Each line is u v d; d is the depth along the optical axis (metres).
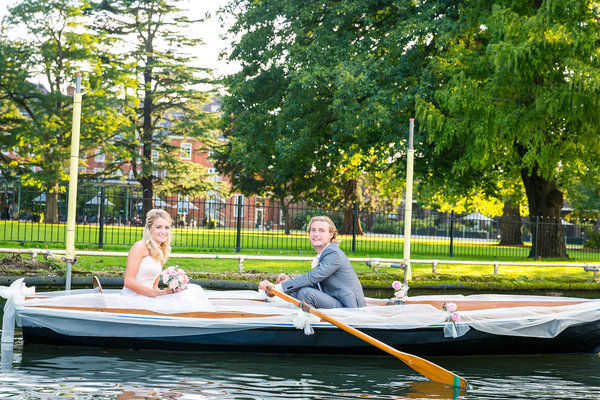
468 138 17.39
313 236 6.68
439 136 17.53
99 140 33.12
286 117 21.56
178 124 36.34
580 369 6.14
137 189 42.44
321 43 20.12
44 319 6.10
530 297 7.68
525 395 5.07
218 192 39.59
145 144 36.75
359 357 6.32
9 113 33.47
